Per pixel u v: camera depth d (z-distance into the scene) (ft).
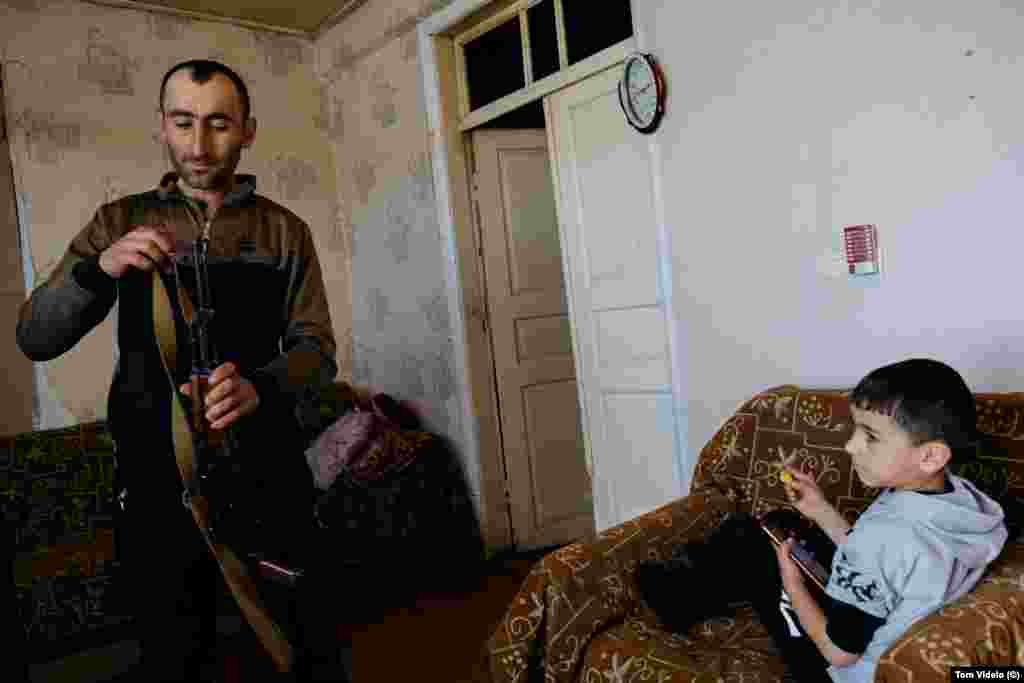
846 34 6.27
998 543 4.02
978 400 5.07
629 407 9.16
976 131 5.57
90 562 8.61
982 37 5.46
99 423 10.02
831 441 5.77
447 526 10.86
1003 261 5.54
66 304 3.47
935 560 3.78
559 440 11.84
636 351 8.97
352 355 13.89
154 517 3.60
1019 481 4.70
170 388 3.61
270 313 3.93
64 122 11.09
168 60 12.03
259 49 12.94
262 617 3.48
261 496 3.60
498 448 11.40
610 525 9.68
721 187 7.47
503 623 5.29
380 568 10.31
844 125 6.37
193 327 3.49
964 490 4.10
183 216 3.78
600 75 9.04
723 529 5.82
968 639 3.44
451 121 11.23
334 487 10.26
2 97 10.63
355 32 12.48
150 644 3.66
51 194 10.96
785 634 4.59
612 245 9.13
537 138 11.80
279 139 13.11
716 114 7.42
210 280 3.71
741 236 7.34
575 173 9.55
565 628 5.10
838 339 6.64
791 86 6.73
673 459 8.66
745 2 7.01
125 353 3.67
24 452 9.34
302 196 13.34
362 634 8.81
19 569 8.40
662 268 8.27
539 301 11.76
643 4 8.06
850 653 3.98
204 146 3.67
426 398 12.25
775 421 6.20
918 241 6.00
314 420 11.91
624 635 5.10
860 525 4.15
